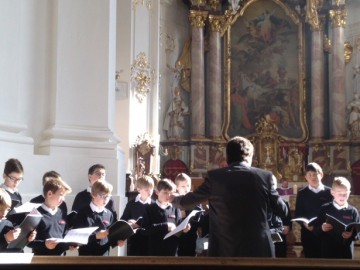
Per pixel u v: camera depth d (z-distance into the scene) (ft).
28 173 21.18
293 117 59.21
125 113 43.78
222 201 14.44
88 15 23.36
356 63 58.70
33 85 22.40
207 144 57.47
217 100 58.44
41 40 22.77
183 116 58.03
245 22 60.54
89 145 22.59
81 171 22.26
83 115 22.85
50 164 21.74
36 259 10.94
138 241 20.90
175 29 58.18
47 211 16.89
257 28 60.49
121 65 44.06
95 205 18.53
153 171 47.75
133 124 46.73
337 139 57.00
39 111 22.48
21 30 22.11
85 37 23.22
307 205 21.61
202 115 57.57
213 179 14.79
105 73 23.40
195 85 57.62
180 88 58.39
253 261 10.60
